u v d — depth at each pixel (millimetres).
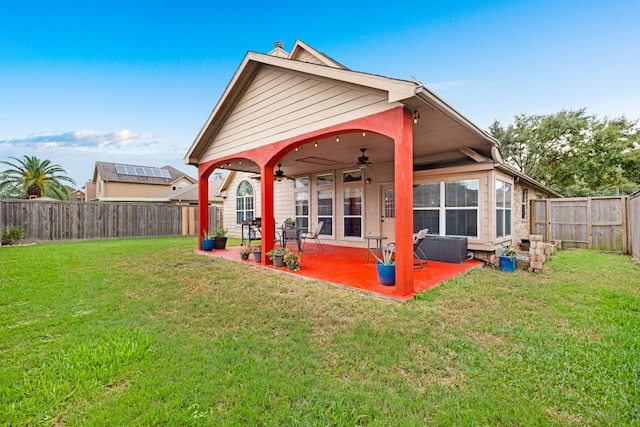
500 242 6840
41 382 2154
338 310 3709
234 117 7168
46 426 1776
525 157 20797
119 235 12500
